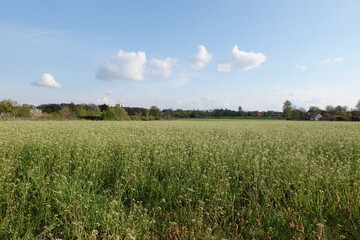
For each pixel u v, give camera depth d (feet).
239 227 11.42
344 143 29.66
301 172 16.62
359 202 12.06
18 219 10.50
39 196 12.60
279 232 10.92
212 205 12.44
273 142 30.01
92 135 31.48
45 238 10.12
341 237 10.09
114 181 16.28
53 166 16.71
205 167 17.92
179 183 15.34
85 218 10.64
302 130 54.03
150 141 28.19
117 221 10.46
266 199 12.94
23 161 19.11
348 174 16.76
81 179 15.58
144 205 13.37
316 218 11.21
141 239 10.10
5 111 145.07
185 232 10.19
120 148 24.61
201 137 35.12
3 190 12.66
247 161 19.60
